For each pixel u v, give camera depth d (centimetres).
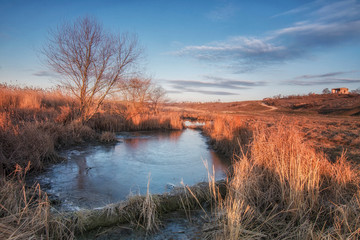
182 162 810
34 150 665
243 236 306
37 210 323
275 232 319
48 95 1656
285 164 464
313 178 401
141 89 2147
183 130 1766
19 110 1149
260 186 444
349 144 928
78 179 595
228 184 456
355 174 475
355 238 285
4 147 625
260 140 582
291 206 372
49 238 291
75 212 338
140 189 546
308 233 289
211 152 993
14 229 278
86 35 1137
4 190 361
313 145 884
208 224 347
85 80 1213
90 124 1340
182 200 410
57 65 1157
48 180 570
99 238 315
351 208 340
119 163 768
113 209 354
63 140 964
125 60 1259
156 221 359
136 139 1261
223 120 1466
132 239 314
